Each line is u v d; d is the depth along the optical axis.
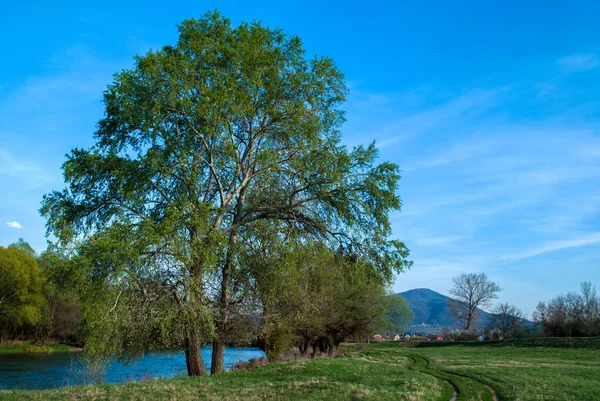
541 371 22.97
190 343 22.95
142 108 21.38
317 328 38.97
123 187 21.08
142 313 19.69
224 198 24.33
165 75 21.50
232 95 21.80
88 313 18.73
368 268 24.36
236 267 22.91
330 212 24.45
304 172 23.58
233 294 23.64
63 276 19.66
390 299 51.31
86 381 24.64
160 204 23.38
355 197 23.30
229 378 20.66
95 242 18.31
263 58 23.33
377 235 23.62
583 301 70.50
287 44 25.19
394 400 14.95
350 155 23.69
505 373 21.81
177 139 22.23
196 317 20.39
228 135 22.34
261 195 24.84
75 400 14.94
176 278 20.16
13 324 75.31
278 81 23.69
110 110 21.86
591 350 39.34
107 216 21.25
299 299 26.38
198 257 19.95
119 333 19.75
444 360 33.47
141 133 22.31
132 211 21.78
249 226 24.27
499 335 68.69
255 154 23.86
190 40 23.00
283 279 23.39
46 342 74.88
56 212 21.25
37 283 70.25
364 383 18.69
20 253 71.31
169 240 19.27
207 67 22.84
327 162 23.05
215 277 22.52
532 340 49.31
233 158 22.59
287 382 18.88
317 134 24.33
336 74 25.44
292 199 24.89
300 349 44.41
